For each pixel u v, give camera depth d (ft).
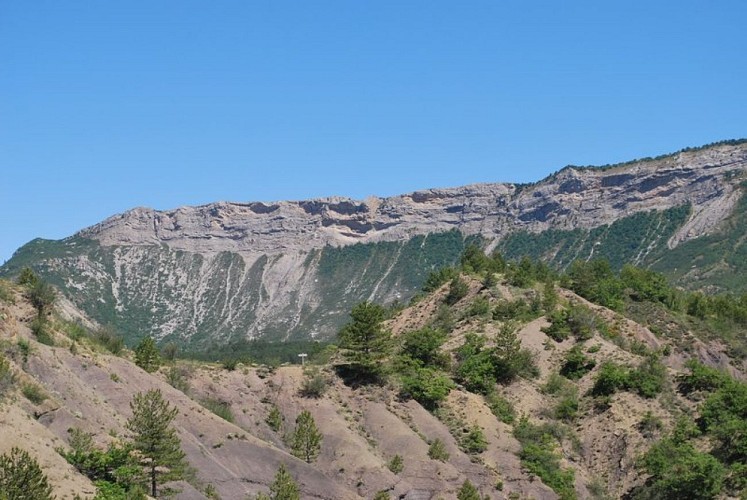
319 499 294.05
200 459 278.46
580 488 342.85
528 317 444.55
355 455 320.70
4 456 185.37
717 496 314.14
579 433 371.97
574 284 502.79
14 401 235.20
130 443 245.65
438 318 456.04
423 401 368.48
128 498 216.13
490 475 331.57
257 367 368.89
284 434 334.03
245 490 279.90
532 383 398.01
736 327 505.25
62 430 241.55
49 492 186.60
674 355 445.78
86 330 358.43
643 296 513.86
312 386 355.77
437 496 313.32
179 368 346.13
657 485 326.44
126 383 294.87
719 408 352.28
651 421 362.94
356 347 374.22
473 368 394.32
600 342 422.82
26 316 294.25
